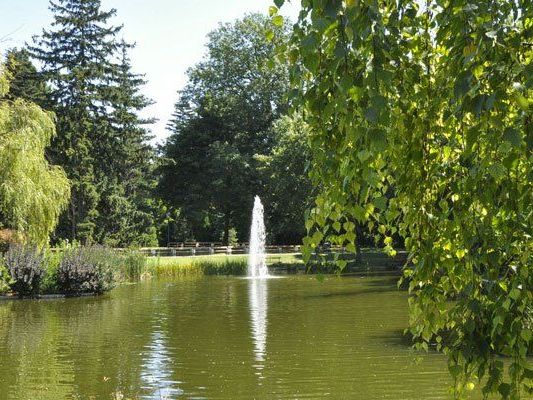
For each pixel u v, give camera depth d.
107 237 41.03
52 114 23.16
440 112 2.80
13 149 21.30
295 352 11.21
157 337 13.17
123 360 10.80
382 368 9.69
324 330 13.70
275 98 52.72
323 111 2.14
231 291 23.95
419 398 7.97
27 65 45.22
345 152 2.33
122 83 46.50
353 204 2.39
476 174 2.27
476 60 2.09
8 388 8.91
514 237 2.52
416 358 3.52
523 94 2.15
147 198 54.72
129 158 46.84
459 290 2.77
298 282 28.00
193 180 52.47
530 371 2.44
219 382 9.11
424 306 2.80
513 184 2.33
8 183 21.23
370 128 1.88
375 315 16.08
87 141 40.56
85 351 11.66
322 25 1.81
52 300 20.92
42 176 22.47
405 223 2.92
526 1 2.21
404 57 2.68
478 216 2.68
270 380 9.16
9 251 21.72
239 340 12.65
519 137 1.89
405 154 2.74
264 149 51.94
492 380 2.46
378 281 27.30
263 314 16.80
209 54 56.22
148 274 31.33
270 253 45.59
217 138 53.31
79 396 8.44
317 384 8.84
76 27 42.91
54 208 22.66
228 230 54.34
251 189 49.62
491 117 2.01
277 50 2.67
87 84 42.38
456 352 2.58
